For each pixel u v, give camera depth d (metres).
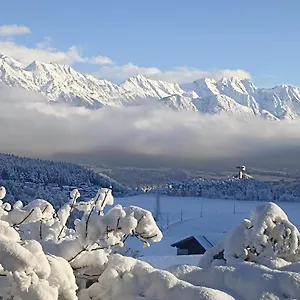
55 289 4.44
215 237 30.88
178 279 5.47
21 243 4.71
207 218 61.75
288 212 64.69
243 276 5.60
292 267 6.44
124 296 5.29
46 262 4.56
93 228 5.38
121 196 75.88
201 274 5.83
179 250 28.50
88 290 5.43
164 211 66.25
